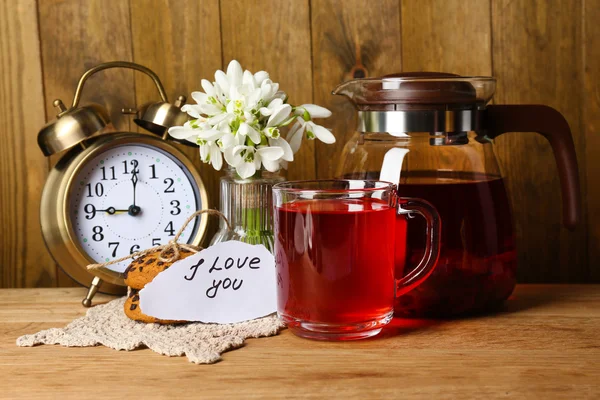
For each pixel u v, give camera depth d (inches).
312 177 39.6
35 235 39.7
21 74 39.2
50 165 39.6
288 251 31.6
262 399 28.6
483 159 33.6
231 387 29.2
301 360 30.7
